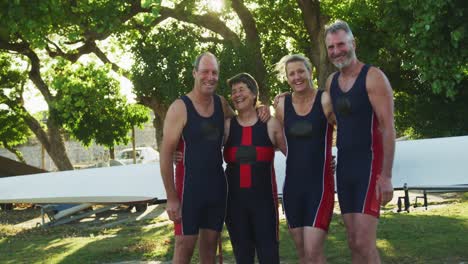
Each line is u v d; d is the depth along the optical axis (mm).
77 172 5254
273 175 3949
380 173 3426
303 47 14062
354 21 11812
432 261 5176
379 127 3463
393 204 10031
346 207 3516
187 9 12281
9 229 9414
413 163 4785
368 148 3457
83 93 14203
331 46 3426
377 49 11828
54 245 7152
